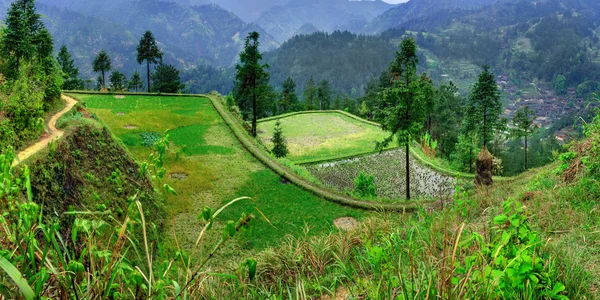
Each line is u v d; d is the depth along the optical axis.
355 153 48.84
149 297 2.99
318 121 66.00
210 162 27.92
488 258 4.45
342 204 22.75
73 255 2.95
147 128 33.41
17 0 22.33
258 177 26.03
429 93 29.19
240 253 16.42
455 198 7.33
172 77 81.56
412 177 41.94
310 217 20.95
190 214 19.61
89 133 16.52
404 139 28.94
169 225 17.47
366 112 102.12
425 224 7.34
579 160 11.21
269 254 8.16
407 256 5.83
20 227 2.84
